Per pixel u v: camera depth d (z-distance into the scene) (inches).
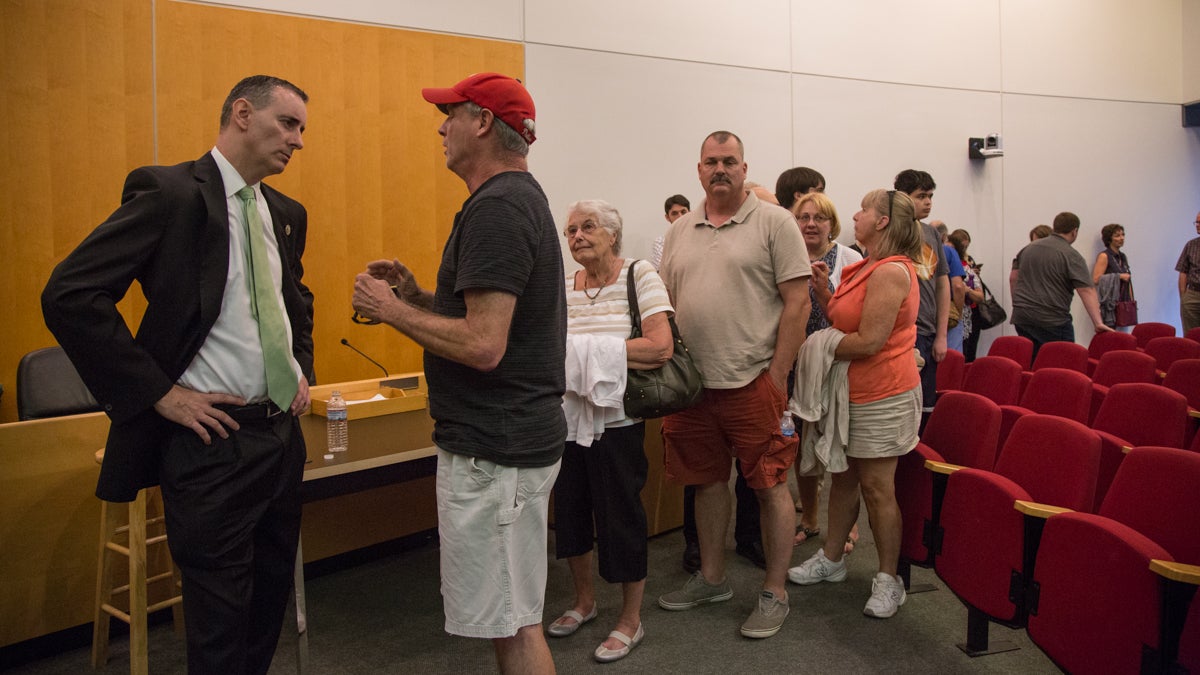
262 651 79.2
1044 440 94.6
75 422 100.2
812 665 95.0
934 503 100.7
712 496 110.4
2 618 95.5
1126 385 121.5
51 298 62.1
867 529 143.4
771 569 104.6
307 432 103.1
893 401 104.0
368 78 161.2
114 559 102.6
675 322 100.0
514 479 64.7
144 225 65.7
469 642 104.0
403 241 166.2
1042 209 279.6
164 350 67.9
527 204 63.9
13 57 127.3
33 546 97.5
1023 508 81.6
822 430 109.7
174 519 68.9
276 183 151.3
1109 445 109.2
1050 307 231.5
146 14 137.9
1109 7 288.0
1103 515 84.0
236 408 70.6
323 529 128.8
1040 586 78.7
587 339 94.0
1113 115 290.8
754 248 102.6
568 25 193.3
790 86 231.3
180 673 95.4
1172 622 64.2
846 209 243.3
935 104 258.4
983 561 89.0
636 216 207.0
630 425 97.3
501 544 64.7
